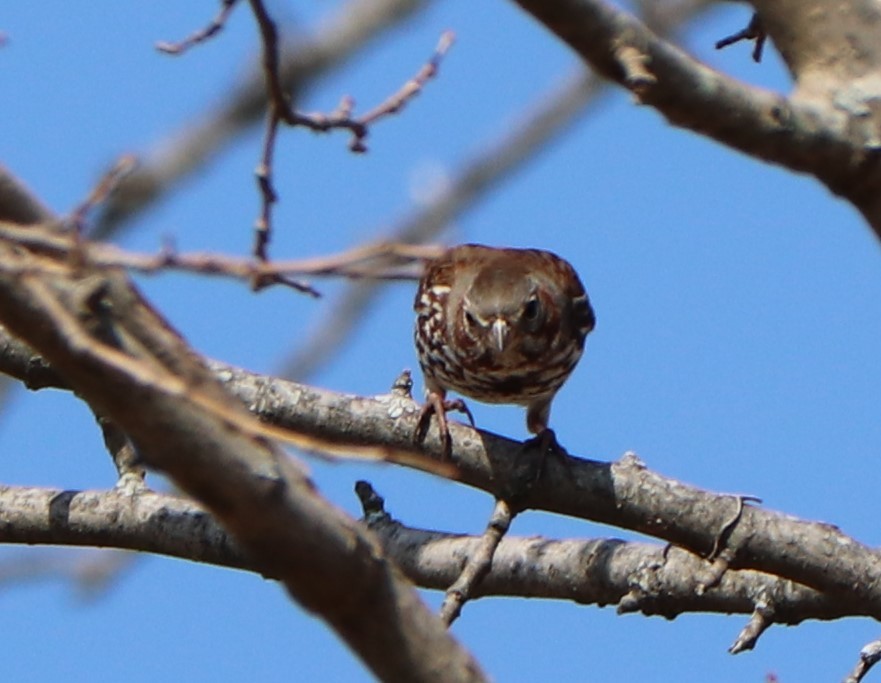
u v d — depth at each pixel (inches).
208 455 247.8
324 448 260.5
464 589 415.5
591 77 483.5
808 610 462.9
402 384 477.1
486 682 266.8
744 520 453.7
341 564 257.4
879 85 329.4
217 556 458.9
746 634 459.8
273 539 254.4
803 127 324.2
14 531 472.7
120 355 241.1
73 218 253.0
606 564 472.4
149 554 468.4
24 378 447.8
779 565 452.8
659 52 311.3
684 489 458.6
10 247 241.6
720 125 320.5
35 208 256.2
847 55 331.3
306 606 262.1
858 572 452.8
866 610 455.5
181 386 239.3
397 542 481.1
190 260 251.0
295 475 256.4
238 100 394.9
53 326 235.1
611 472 462.0
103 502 468.1
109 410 244.1
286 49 398.9
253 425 247.6
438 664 264.4
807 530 454.9
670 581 467.8
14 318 233.9
